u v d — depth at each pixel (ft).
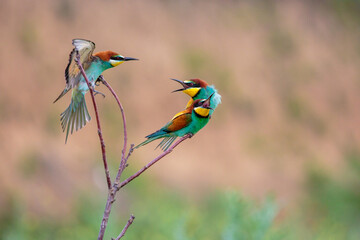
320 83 78.64
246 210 23.43
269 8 81.15
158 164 56.75
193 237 25.35
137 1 70.54
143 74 65.26
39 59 58.18
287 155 68.08
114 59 13.61
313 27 83.76
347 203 49.98
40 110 55.01
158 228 30.86
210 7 76.13
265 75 74.23
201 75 68.95
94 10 66.13
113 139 57.26
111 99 60.08
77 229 31.78
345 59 83.61
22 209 39.19
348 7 89.40
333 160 71.05
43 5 61.82
